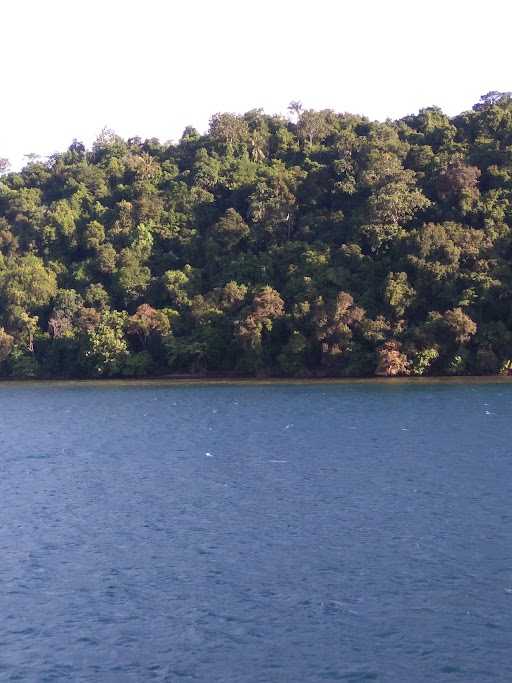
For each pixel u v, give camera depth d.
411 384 107.56
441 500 47.75
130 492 52.81
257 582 35.94
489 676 27.61
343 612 32.59
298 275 127.38
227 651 29.88
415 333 114.06
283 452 64.38
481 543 39.84
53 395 111.38
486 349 113.62
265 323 120.88
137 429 79.38
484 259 117.75
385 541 40.66
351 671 28.17
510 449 61.81
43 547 41.75
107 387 119.25
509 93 164.00
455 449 62.62
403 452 62.31
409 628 31.03
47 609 34.00
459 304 114.44
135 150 182.75
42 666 29.28
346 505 47.44
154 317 129.00
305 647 29.92
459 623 31.31
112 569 38.28
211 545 41.16
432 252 119.06
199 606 33.72
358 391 102.25
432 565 37.12
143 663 29.27
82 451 68.56
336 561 38.09
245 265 134.12
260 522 44.72
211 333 125.00
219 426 79.06
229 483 54.19
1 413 94.69
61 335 132.50
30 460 65.12
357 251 125.06
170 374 129.12
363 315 117.44
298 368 120.25
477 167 135.62
